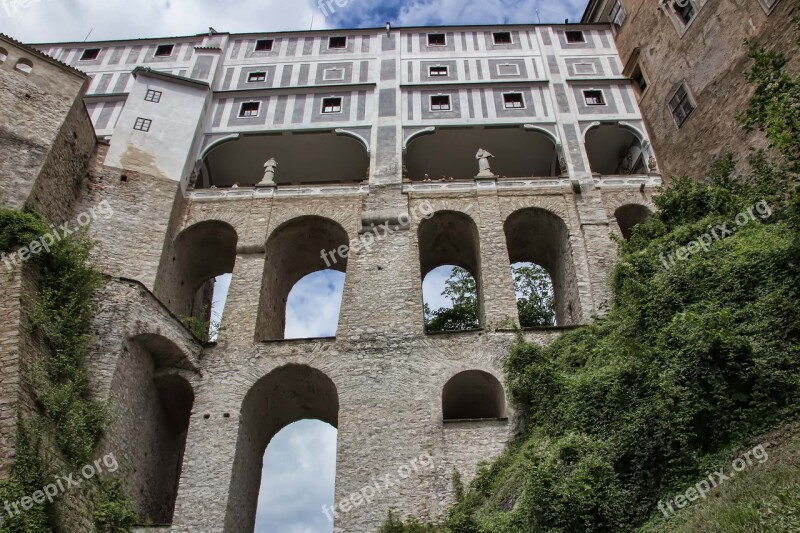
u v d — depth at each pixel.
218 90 35.12
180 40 38.44
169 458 24.77
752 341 15.60
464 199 29.83
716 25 29.83
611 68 36.41
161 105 31.86
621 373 17.42
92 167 27.97
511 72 36.19
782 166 22.14
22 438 16.33
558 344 22.80
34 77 25.91
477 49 37.62
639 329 18.88
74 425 18.19
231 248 30.22
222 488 21.06
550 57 37.03
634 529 14.03
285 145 33.97
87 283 21.72
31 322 19.12
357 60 37.16
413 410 22.58
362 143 32.84
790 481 12.09
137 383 22.39
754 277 17.44
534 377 21.39
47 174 24.02
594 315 23.75
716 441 14.35
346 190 30.28
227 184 35.75
